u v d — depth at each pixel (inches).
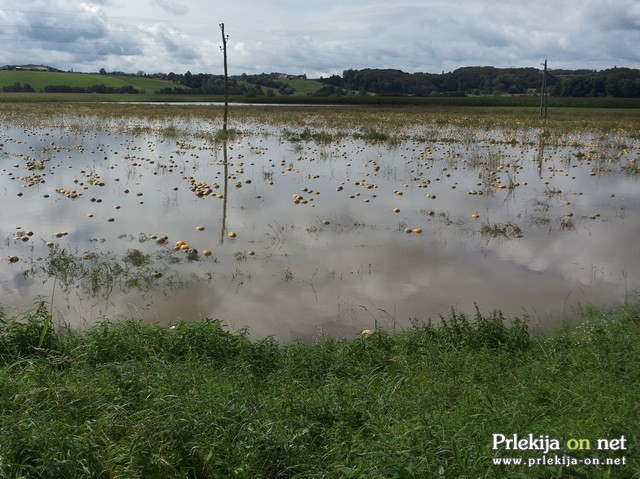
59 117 1785.2
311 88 5526.6
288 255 455.8
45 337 286.0
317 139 1289.4
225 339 291.4
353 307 358.6
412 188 738.2
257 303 362.6
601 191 732.7
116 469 181.6
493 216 590.9
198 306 357.4
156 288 384.5
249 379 254.4
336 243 489.7
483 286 394.3
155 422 201.8
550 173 868.0
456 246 485.4
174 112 2052.2
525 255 463.2
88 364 265.6
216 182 757.9
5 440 180.7
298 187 733.9
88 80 4606.3
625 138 1405.0
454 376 262.4
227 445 191.8
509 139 1350.9
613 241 504.4
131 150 1073.5
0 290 376.2
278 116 1962.4
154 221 555.8
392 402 231.5
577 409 213.9
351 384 249.9
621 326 313.3
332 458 193.3
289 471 186.9
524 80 5565.9
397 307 358.9
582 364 265.9
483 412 215.0
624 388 231.1
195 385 233.3
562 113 2276.1
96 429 200.7
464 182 786.2
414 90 5541.3
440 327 311.9
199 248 470.9
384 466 173.6
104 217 566.9
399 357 277.6
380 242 494.0
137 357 274.5
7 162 884.0
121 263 429.4
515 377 259.1
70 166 863.1
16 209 590.2
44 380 231.5
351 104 3253.0
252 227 538.6
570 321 336.5
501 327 309.1
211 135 1336.1
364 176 824.3
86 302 361.1
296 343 302.4
